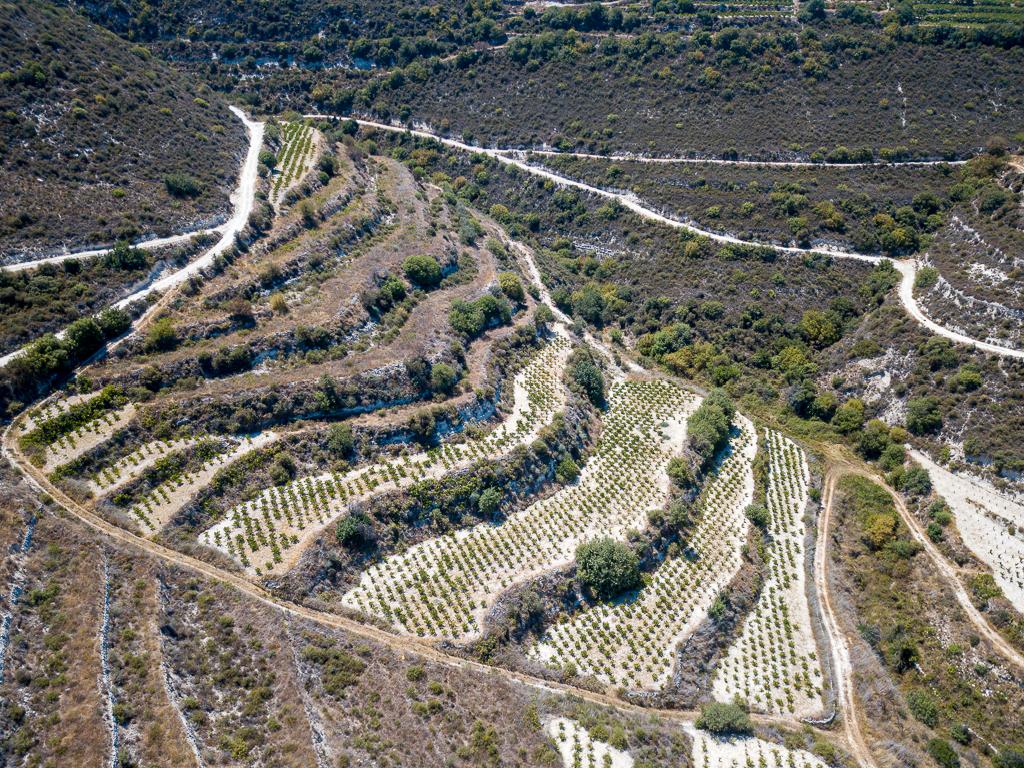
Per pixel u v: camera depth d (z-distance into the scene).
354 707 50.38
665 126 142.50
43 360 64.69
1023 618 68.25
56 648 46.78
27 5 109.94
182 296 78.19
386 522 65.62
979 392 86.44
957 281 98.94
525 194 141.00
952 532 77.88
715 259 118.75
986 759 59.78
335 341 79.88
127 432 63.66
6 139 84.56
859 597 74.88
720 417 89.81
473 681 55.91
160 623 50.94
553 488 77.25
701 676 64.56
